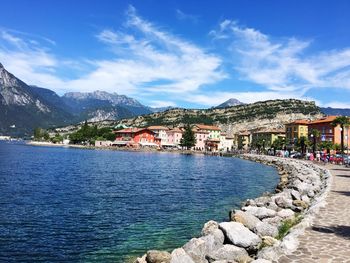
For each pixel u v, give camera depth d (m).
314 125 161.50
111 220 25.94
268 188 46.84
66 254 18.62
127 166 81.69
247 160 126.56
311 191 28.95
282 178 55.03
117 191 40.59
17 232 22.36
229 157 152.88
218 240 15.23
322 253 12.05
